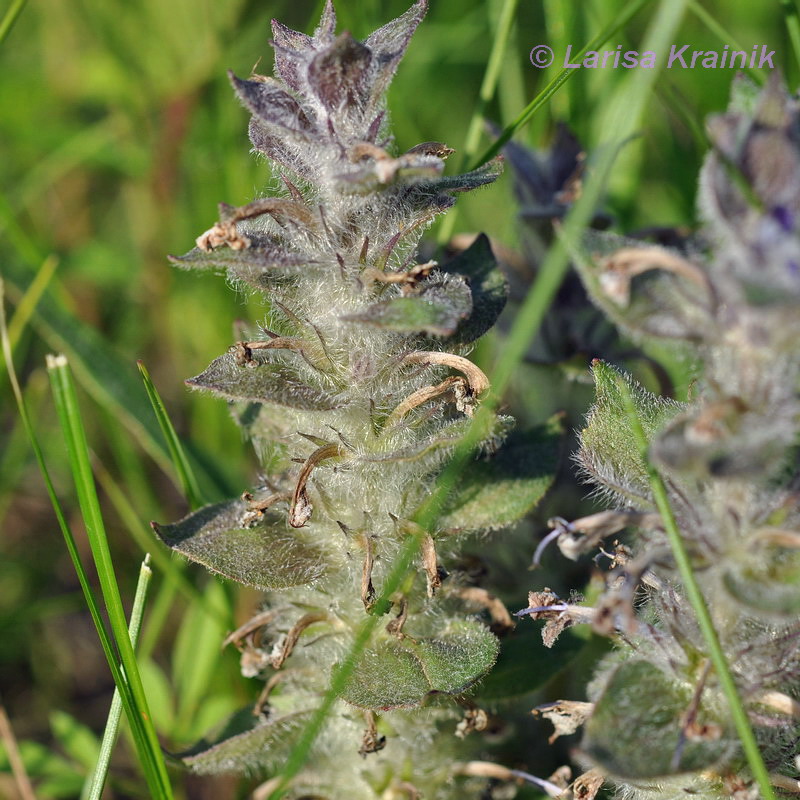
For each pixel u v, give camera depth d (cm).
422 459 40
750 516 38
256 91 39
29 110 53
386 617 41
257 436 42
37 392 48
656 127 49
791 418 37
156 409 43
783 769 39
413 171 38
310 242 39
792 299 36
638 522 38
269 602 44
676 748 38
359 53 39
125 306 51
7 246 50
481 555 43
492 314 40
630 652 39
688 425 37
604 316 44
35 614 47
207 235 39
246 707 42
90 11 52
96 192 54
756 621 39
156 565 47
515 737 43
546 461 41
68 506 49
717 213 37
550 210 43
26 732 47
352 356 40
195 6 50
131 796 46
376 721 41
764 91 36
